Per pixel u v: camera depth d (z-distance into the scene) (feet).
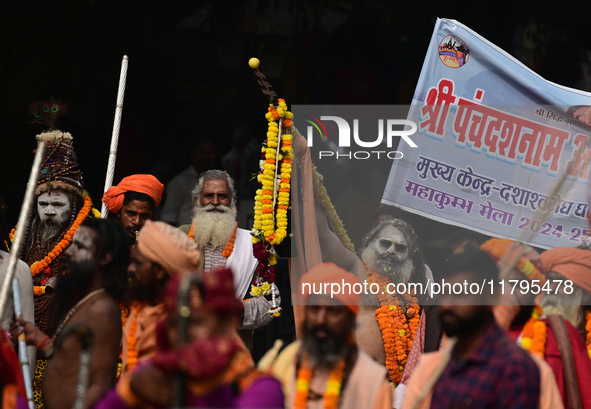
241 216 104.17
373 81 126.93
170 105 121.49
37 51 100.22
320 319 42.55
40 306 67.26
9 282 42.60
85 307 50.03
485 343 41.22
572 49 137.28
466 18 131.13
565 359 48.60
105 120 109.60
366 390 42.68
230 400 34.71
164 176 115.55
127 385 35.27
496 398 39.99
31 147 98.99
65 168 71.15
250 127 122.42
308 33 126.62
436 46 67.26
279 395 35.29
